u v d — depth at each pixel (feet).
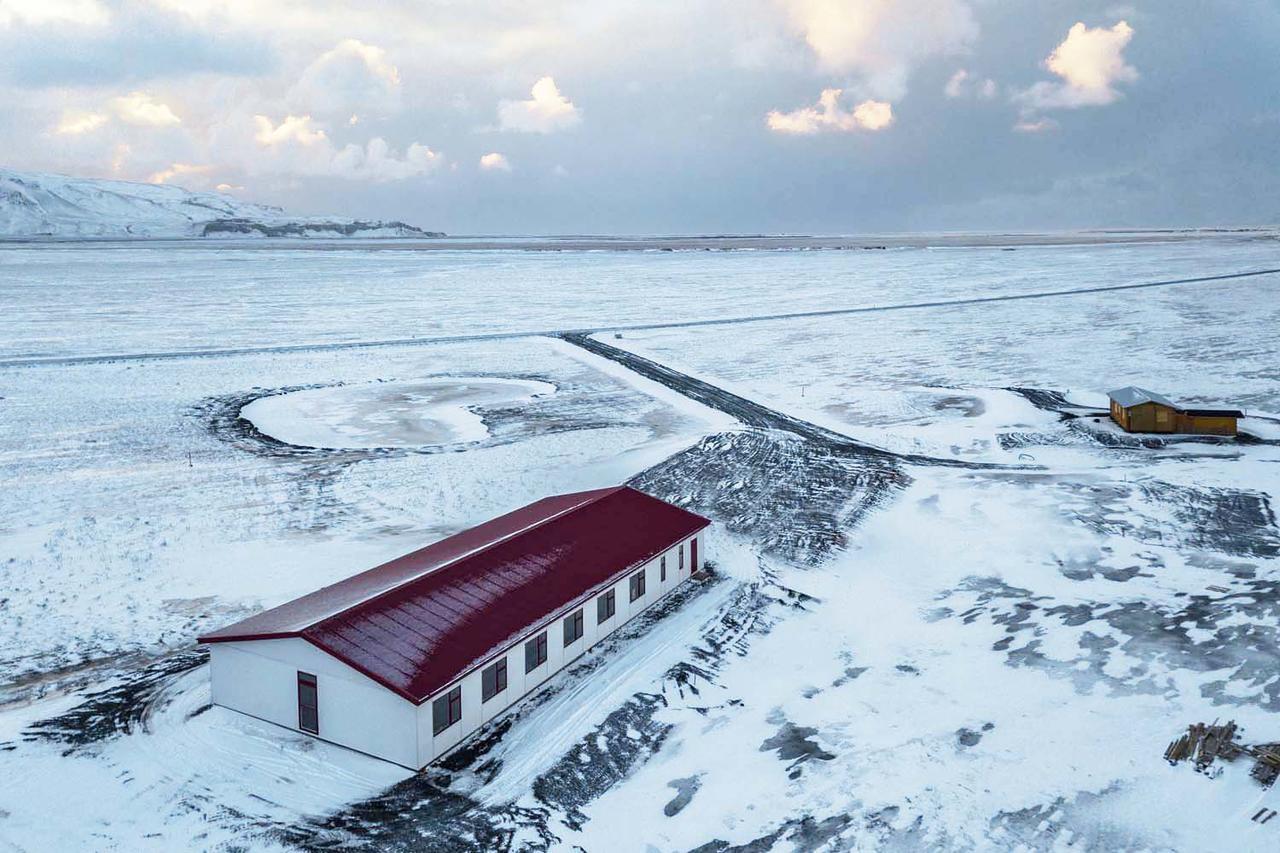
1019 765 71.41
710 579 113.60
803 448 172.24
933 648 94.27
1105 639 93.61
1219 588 105.91
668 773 72.54
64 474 153.07
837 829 64.39
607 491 118.21
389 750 72.59
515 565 93.97
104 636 95.55
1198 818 63.41
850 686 86.63
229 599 105.09
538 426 191.72
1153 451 170.81
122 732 77.05
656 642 95.76
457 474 156.35
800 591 110.52
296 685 76.48
